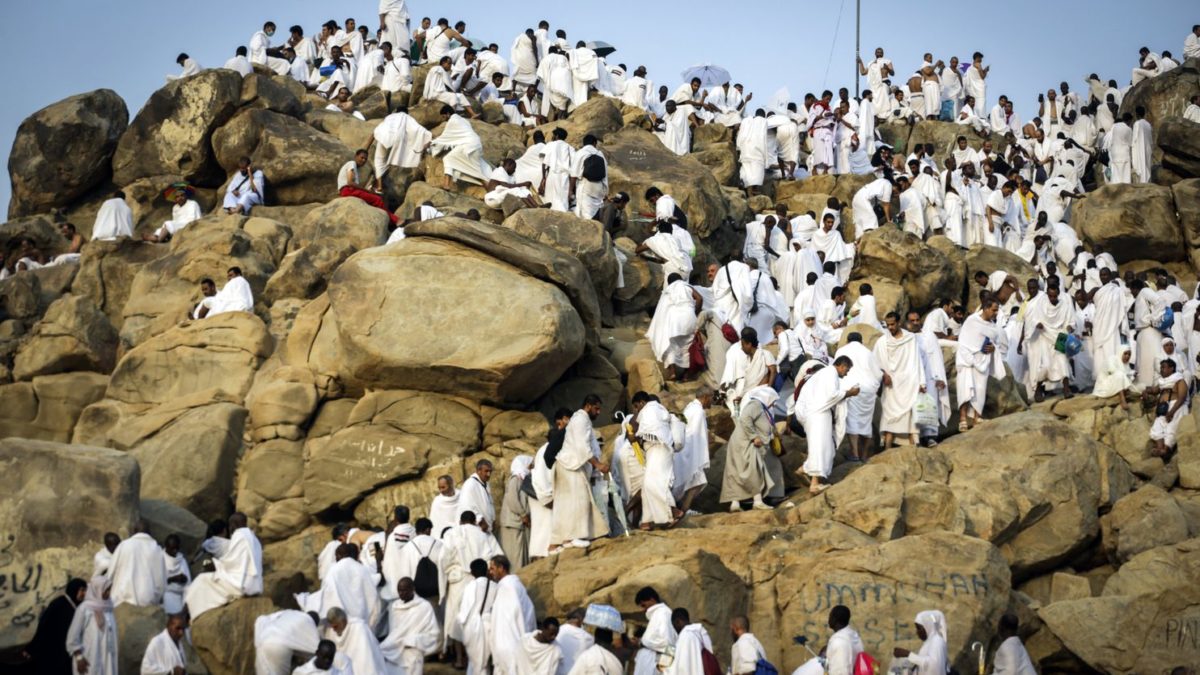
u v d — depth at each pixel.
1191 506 14.93
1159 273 20.69
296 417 16.56
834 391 15.49
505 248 16.67
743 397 15.91
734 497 15.30
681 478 15.36
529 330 15.95
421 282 16.48
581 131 25.19
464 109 25.78
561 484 14.49
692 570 13.31
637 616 13.19
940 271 21.61
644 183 22.38
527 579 13.99
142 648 12.98
